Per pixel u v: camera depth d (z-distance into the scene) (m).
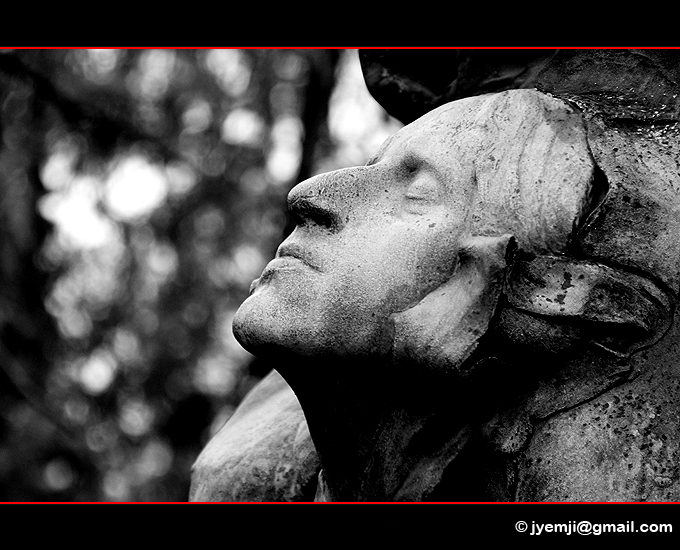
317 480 2.03
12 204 6.35
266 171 6.60
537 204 1.68
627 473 1.59
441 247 1.68
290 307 1.69
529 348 1.63
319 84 5.55
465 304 1.61
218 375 6.56
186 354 6.52
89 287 6.75
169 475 6.07
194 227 6.71
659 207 1.69
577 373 1.64
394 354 1.66
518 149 1.74
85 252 6.70
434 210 1.71
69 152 6.28
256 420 2.30
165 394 6.45
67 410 6.22
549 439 1.63
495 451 1.66
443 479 1.67
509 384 1.66
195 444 6.22
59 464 6.11
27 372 5.81
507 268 1.61
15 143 6.31
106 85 5.86
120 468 6.07
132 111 6.07
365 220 1.74
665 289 1.67
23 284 6.36
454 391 1.64
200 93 6.57
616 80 1.92
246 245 6.68
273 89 6.47
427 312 1.64
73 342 6.49
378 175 1.77
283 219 6.23
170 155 6.13
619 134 1.77
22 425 5.92
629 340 1.64
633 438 1.61
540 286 1.64
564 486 1.60
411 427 1.70
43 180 6.38
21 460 5.84
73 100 5.48
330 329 1.67
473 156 1.74
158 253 6.78
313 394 1.74
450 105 1.86
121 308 6.66
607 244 1.67
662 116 1.82
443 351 1.61
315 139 5.52
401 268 1.68
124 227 6.55
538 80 2.03
